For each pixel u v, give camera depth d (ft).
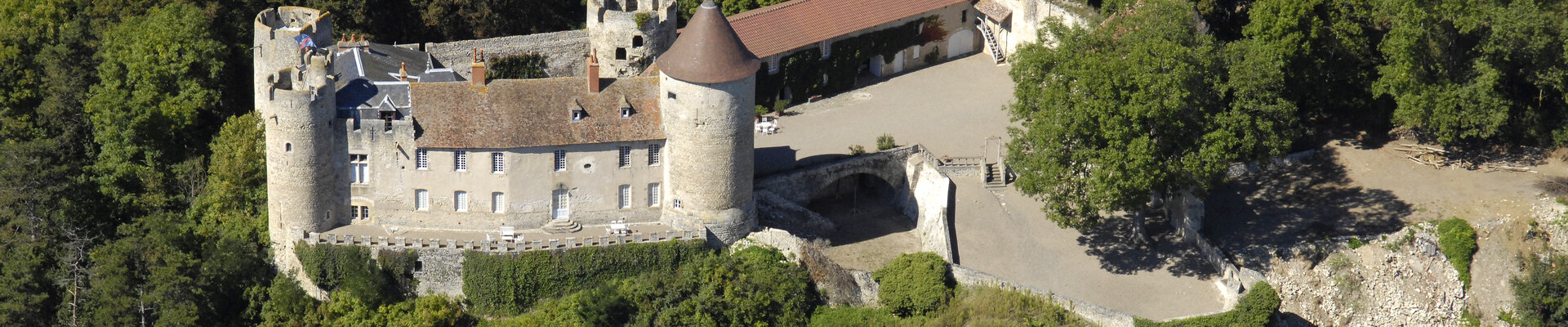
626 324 408.87
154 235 428.56
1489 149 480.23
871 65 518.78
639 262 415.03
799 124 481.05
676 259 416.46
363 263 412.16
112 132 471.62
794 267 413.18
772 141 468.34
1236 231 447.83
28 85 493.77
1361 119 493.36
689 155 411.95
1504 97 466.29
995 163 454.40
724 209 417.28
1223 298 414.21
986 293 408.05
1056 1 510.99
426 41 513.45
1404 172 471.62
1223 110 410.72
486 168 411.34
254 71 462.60
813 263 414.21
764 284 407.85
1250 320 400.06
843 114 489.26
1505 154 478.18
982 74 519.19
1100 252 430.61
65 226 453.99
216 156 448.65
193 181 467.93
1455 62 459.32
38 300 431.43
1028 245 430.20
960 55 534.37
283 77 408.26
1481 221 453.17
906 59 522.06
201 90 470.80
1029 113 414.00
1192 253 431.43
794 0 506.07
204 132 481.46
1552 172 469.98
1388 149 481.05
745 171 417.69
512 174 411.34
